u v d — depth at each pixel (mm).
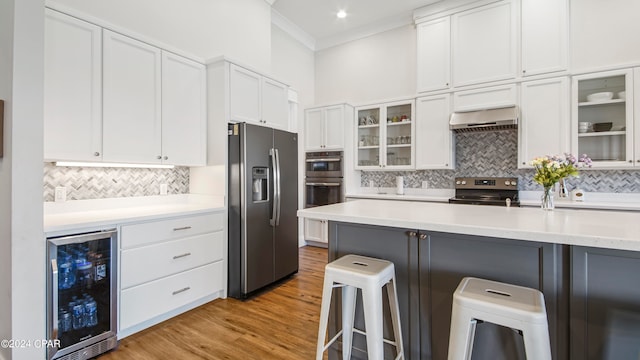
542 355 1035
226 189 2893
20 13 1640
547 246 1304
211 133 2967
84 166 2412
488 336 1397
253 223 2902
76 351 1820
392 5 4074
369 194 4496
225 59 2879
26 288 1632
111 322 1979
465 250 1492
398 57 4543
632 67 2908
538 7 3334
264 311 2555
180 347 2004
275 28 4473
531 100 3344
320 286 3160
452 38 3830
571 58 3336
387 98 4391
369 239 1779
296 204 3494
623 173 3184
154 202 2881
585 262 1225
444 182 4199
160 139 2578
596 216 1668
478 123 3486
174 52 2686
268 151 3105
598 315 1205
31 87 1677
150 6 2760
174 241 2396
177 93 2717
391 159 4402
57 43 1961
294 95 4789
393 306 1588
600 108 3182
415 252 1620
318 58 5305
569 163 1881
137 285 2143
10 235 1603
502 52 3527
